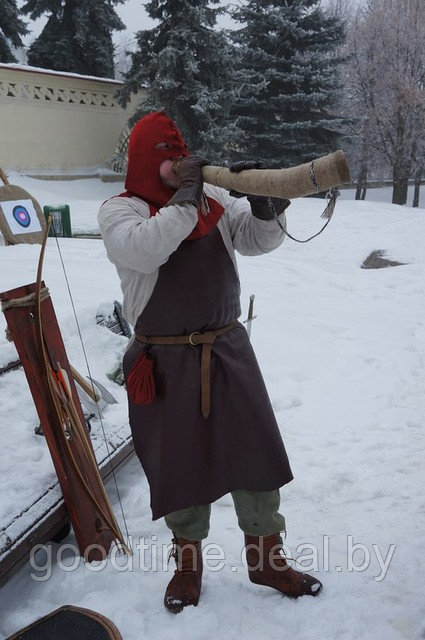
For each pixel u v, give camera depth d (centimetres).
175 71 1777
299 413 406
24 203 829
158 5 1827
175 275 201
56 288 626
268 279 815
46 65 2345
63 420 230
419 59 2495
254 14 2148
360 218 1442
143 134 202
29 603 226
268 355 510
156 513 212
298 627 211
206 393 204
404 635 206
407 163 2602
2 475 257
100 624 209
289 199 193
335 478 316
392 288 849
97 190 1797
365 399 430
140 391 204
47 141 1747
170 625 212
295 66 2095
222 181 189
